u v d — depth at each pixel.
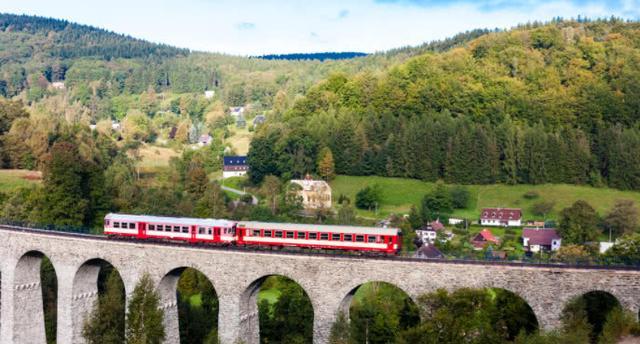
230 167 196.75
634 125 184.00
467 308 52.19
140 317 56.75
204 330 79.81
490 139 171.50
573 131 181.62
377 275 57.09
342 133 180.00
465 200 157.38
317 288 59.12
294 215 140.38
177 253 64.19
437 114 193.00
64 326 70.44
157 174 181.25
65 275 70.25
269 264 60.69
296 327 80.44
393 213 149.50
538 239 124.00
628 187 162.12
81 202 99.75
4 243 74.50
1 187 131.88
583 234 123.31
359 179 173.75
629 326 49.25
